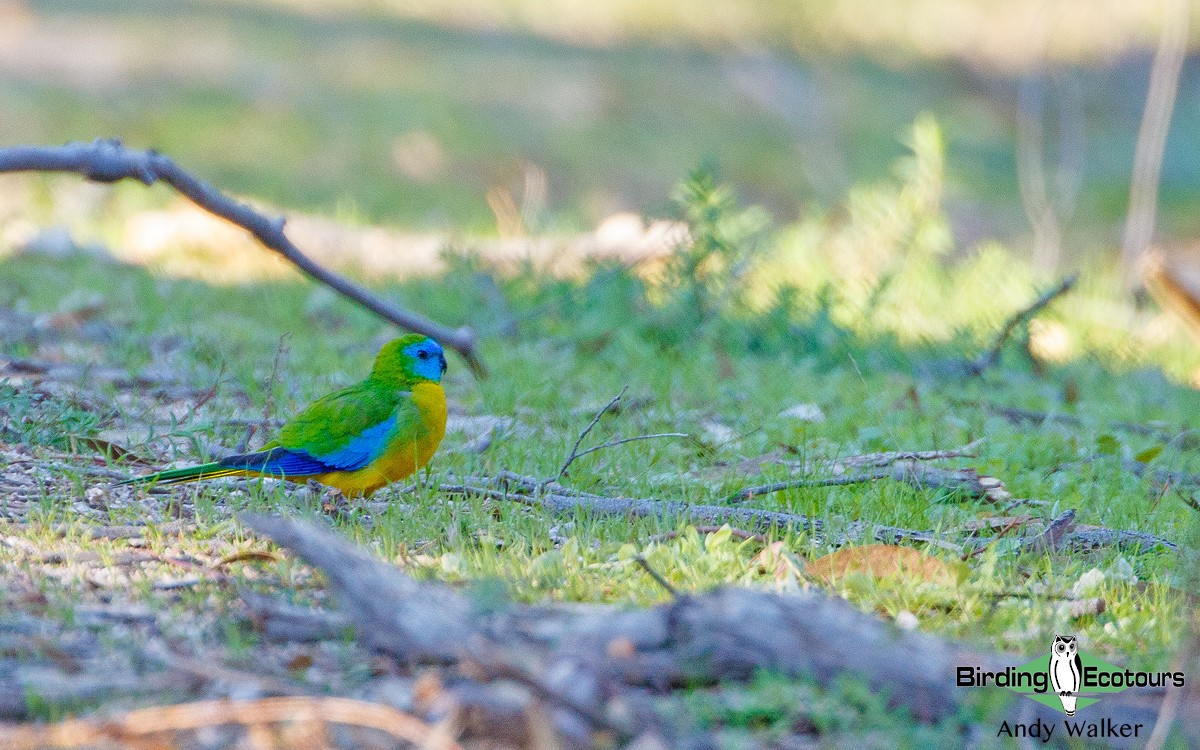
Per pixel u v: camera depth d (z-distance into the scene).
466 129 28.78
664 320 14.93
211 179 23.97
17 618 5.85
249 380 11.12
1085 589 6.94
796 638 5.43
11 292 15.20
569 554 7.03
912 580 6.79
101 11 31.02
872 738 5.05
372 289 16.98
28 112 25.20
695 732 5.06
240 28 31.98
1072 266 24.33
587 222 25.44
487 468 9.16
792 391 12.53
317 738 4.89
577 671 5.18
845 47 39.19
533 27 37.12
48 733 4.69
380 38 33.56
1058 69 38.50
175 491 8.23
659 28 38.31
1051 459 10.40
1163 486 9.72
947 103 36.41
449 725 4.91
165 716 4.70
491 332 15.17
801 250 19.41
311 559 5.55
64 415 9.16
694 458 9.88
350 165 26.05
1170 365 16.44
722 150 30.38
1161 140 20.94
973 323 16.28
